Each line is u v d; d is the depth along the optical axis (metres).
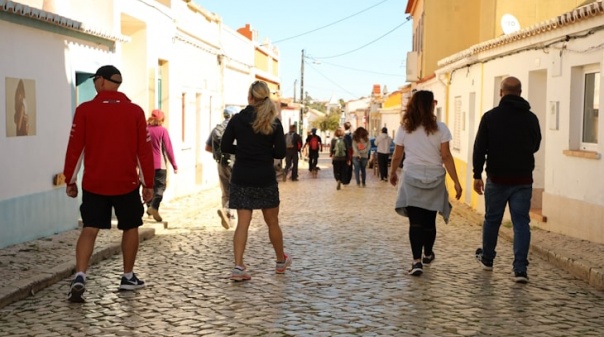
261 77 37.44
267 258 9.77
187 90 19.70
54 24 10.55
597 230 10.41
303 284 8.05
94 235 7.29
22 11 9.38
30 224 10.14
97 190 7.26
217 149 12.48
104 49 12.92
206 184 22.47
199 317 6.55
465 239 11.87
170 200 17.56
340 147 22.91
